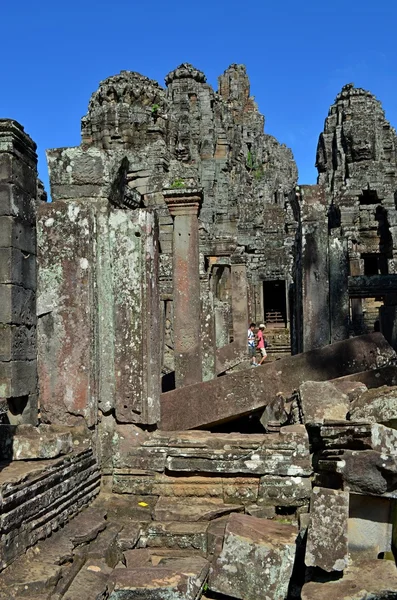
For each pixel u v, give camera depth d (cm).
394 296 1850
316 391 664
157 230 668
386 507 492
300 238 1234
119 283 641
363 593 425
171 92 3603
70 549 474
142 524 559
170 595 433
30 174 633
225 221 3475
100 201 663
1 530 420
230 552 473
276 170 6169
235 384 778
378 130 3356
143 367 630
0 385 580
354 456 489
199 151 3594
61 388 627
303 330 1212
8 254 585
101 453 622
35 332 633
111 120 2553
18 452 524
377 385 760
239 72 6122
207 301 1434
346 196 3064
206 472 600
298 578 477
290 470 584
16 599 395
